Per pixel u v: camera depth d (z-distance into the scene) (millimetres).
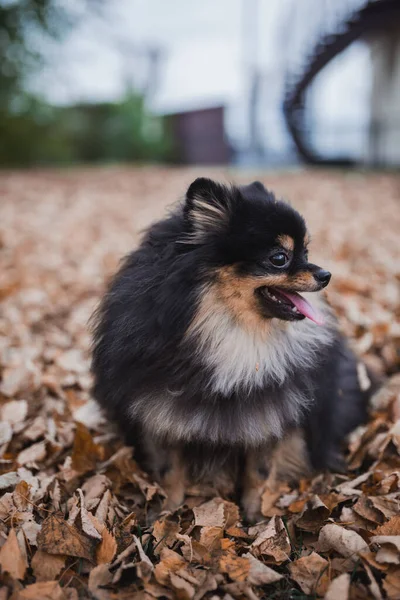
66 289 1180
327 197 2256
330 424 696
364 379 773
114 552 561
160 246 622
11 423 740
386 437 707
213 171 3684
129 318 613
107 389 655
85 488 646
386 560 535
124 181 3031
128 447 703
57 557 555
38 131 4137
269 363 625
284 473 698
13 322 997
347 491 643
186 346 599
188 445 658
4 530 576
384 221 1764
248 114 5133
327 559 566
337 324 693
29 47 3346
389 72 3609
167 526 606
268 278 605
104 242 1548
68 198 2389
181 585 530
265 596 541
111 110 4992
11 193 2475
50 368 879
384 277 1169
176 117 5246
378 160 3846
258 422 625
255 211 609
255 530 617
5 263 1306
